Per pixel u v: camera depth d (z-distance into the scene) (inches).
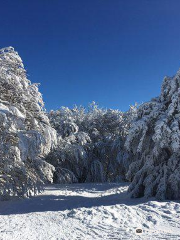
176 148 488.1
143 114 571.8
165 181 506.0
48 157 1056.8
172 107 518.9
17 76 565.9
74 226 317.1
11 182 532.1
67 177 1027.9
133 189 556.1
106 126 1407.5
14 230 294.5
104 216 356.8
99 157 1278.3
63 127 1220.5
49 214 392.5
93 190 781.3
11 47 600.4
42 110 668.7
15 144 529.0
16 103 561.9
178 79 548.7
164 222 331.6
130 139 547.8
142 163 597.9
